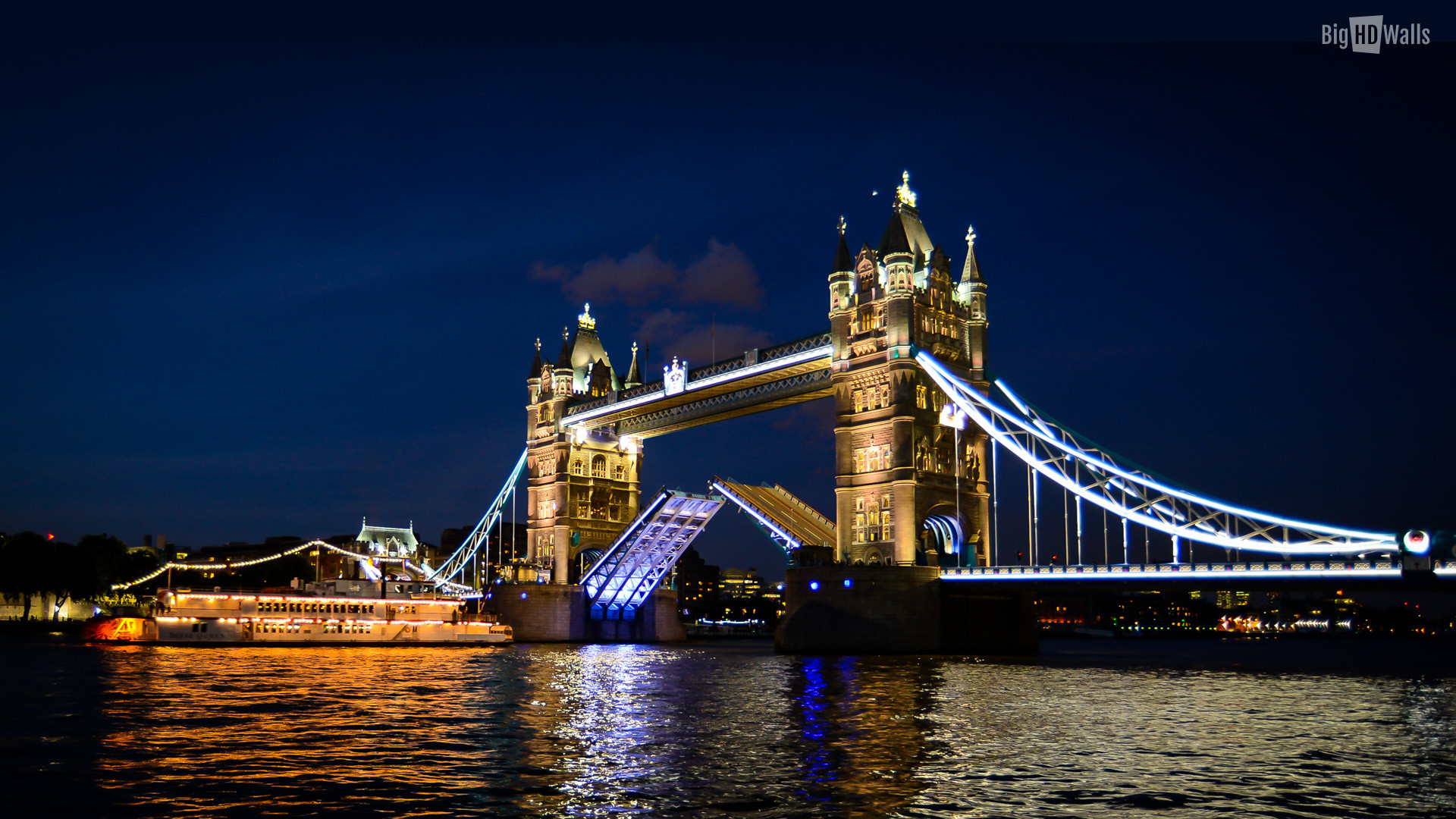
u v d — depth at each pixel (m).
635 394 130.62
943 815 29.05
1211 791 32.00
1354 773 34.84
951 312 105.50
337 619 117.88
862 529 102.12
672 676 72.25
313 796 31.58
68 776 34.56
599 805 30.39
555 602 133.50
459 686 64.38
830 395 112.31
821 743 40.75
